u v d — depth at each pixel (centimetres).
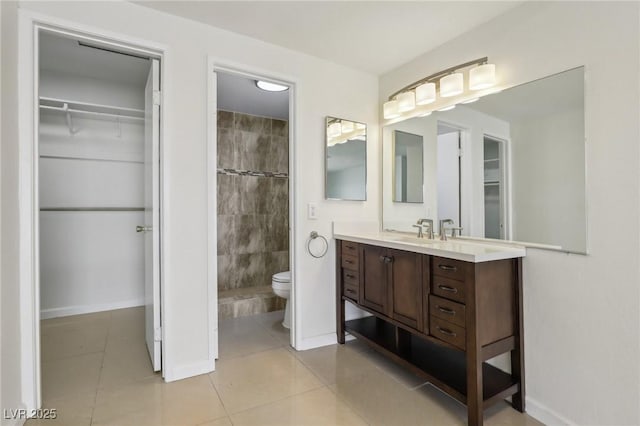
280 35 213
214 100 209
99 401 171
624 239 134
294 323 240
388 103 253
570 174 152
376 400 175
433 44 223
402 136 254
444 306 165
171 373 192
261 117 394
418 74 242
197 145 200
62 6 164
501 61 185
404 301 191
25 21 156
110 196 321
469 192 202
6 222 141
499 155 184
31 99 159
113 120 321
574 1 151
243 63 213
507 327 164
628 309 133
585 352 145
